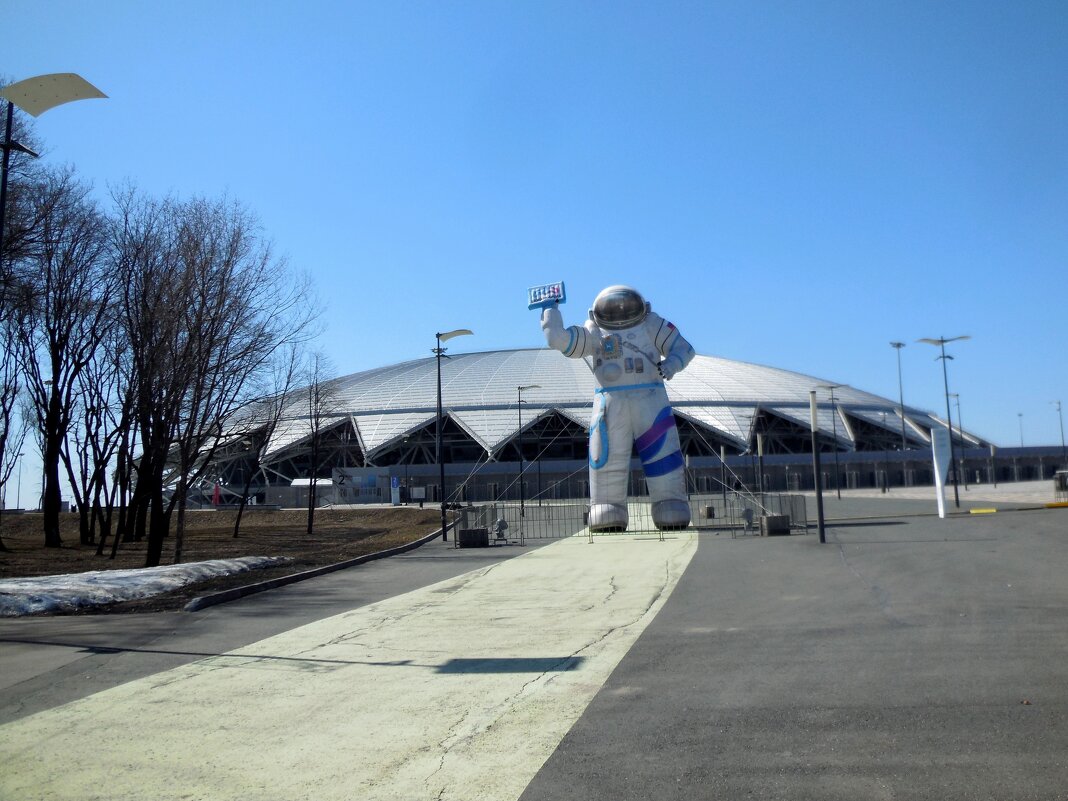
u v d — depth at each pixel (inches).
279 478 3255.4
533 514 2031.3
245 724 352.5
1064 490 1942.7
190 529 2089.1
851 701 337.1
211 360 1187.9
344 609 673.0
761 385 3513.8
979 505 1633.9
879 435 3553.2
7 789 283.0
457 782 273.4
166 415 1106.1
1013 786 245.0
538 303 1284.4
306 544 1528.1
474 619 596.4
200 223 1162.0
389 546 1341.0
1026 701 325.1
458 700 376.2
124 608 705.0
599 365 1307.8
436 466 3085.6
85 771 299.0
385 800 261.7
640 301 1301.7
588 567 901.2
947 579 660.7
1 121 1023.6
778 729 306.3
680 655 439.5
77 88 584.7
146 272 1167.0
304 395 2315.5
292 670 453.4
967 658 398.6
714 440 3169.3
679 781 261.1
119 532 1357.0
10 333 1513.3
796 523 1283.2
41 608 688.4
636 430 1315.2
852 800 240.1
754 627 506.9
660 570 835.4
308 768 294.5
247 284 1250.0
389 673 437.1
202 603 707.4
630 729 317.1
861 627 488.7
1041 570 683.4
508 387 3324.3
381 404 3324.3
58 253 1408.7
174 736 338.0
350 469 3078.2
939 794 241.8
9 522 2412.6
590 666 426.3
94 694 412.5
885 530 1144.2
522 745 306.7
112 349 1456.7
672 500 1305.4
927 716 312.5
